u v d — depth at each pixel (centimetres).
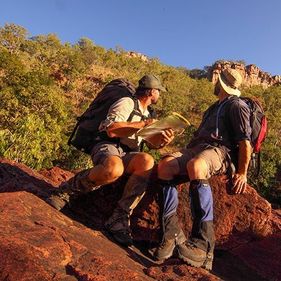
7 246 226
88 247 279
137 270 282
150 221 371
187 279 282
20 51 8462
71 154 3216
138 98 361
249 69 13725
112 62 9862
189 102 8519
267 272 386
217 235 401
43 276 219
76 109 6444
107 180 331
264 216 408
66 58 8150
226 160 351
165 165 347
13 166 459
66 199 354
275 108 8888
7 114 3722
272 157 5244
